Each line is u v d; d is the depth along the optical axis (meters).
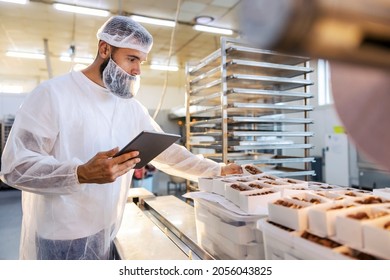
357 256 0.54
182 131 8.16
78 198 1.17
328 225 0.61
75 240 1.16
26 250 1.24
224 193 1.03
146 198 1.83
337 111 0.33
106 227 1.23
